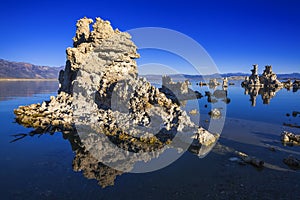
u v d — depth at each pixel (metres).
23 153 23.22
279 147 25.64
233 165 20.77
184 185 17.39
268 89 99.56
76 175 18.88
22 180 18.05
